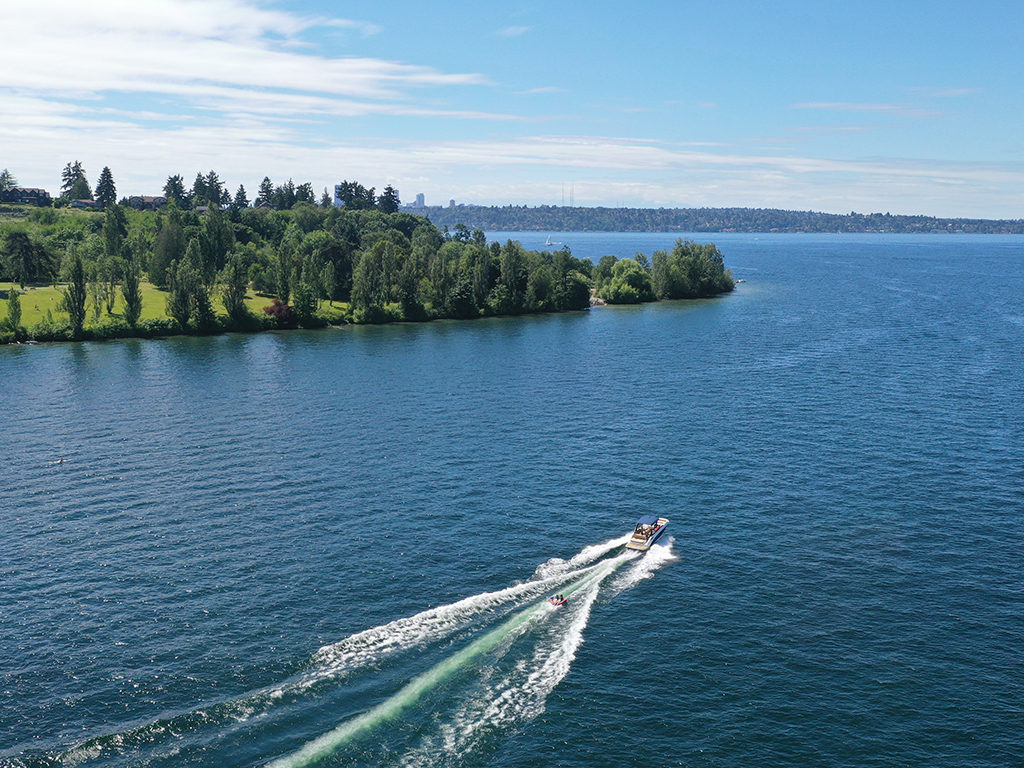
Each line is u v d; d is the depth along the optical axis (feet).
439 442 381.60
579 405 456.86
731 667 200.64
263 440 382.63
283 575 244.01
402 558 256.32
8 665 196.85
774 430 402.52
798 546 268.62
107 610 222.69
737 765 166.91
